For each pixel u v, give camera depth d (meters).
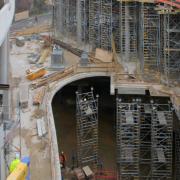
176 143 58.38
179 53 61.38
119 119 56.47
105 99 69.25
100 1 66.88
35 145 48.69
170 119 55.19
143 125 58.91
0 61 51.06
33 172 44.47
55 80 62.56
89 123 58.56
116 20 67.62
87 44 71.88
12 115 53.88
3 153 39.03
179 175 56.78
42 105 56.53
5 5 45.69
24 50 72.81
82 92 68.25
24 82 62.06
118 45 68.50
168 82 60.91
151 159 55.19
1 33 42.09
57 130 64.25
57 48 68.25
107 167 58.19
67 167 56.41
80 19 71.62
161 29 62.09
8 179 32.12
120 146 55.69
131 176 55.69
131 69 64.56
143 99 61.84
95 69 64.44
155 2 60.91
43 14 89.69
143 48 63.44
